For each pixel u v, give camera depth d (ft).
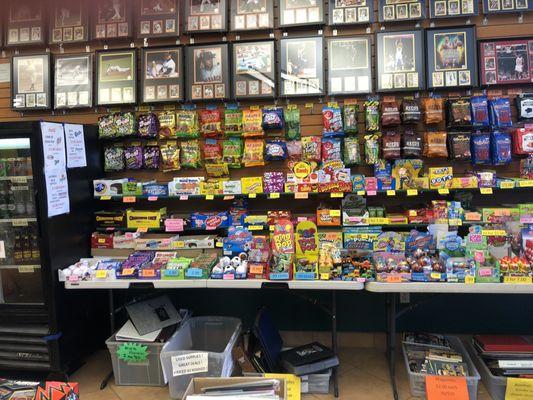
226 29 11.18
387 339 10.95
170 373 8.96
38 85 11.77
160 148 11.43
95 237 10.87
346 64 10.84
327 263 8.98
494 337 9.95
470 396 8.71
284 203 11.38
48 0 11.84
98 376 10.21
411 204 10.84
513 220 9.80
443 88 10.53
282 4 10.94
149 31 11.44
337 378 9.66
